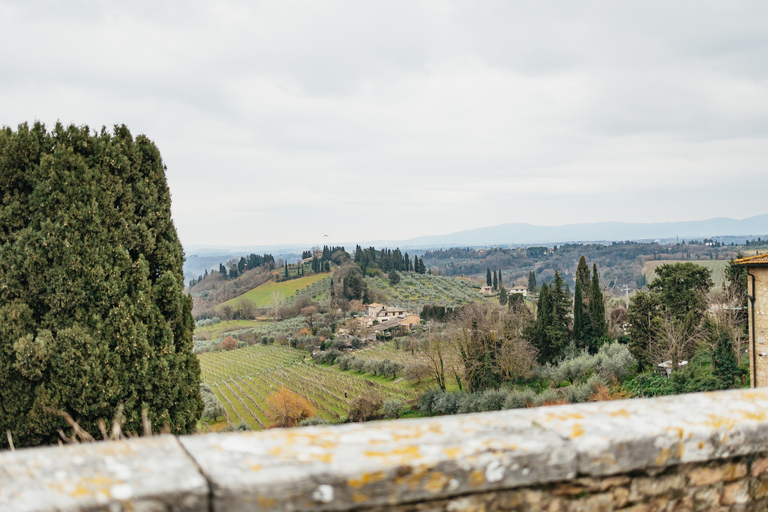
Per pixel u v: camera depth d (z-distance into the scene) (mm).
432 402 39062
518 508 1775
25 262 7484
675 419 2092
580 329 46188
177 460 1489
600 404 2236
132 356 8008
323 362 71562
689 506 2102
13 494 1280
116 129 9000
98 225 8016
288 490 1430
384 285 150375
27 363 7305
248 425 41688
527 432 1870
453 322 46094
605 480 1917
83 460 1462
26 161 7801
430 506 1634
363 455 1588
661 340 31344
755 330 16781
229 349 92375
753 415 2219
